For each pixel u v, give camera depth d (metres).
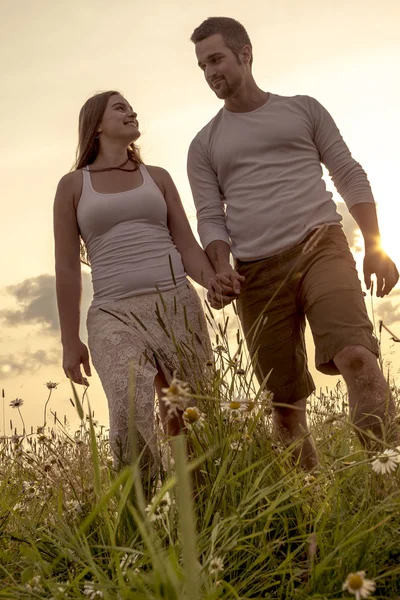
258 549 1.81
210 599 1.32
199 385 2.44
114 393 2.62
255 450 2.23
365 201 3.25
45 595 1.73
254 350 3.35
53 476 2.71
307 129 3.36
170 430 2.73
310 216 3.20
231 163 3.38
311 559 1.57
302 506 2.03
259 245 3.26
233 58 3.36
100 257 3.00
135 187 3.08
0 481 3.00
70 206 3.07
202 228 3.45
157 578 1.17
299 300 3.26
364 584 1.28
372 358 2.81
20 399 3.33
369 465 1.90
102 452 3.01
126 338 2.77
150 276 2.93
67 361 2.97
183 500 0.86
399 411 2.31
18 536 2.19
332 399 3.44
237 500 2.07
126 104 3.21
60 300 3.01
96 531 2.18
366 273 3.09
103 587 1.50
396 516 1.77
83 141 3.22
